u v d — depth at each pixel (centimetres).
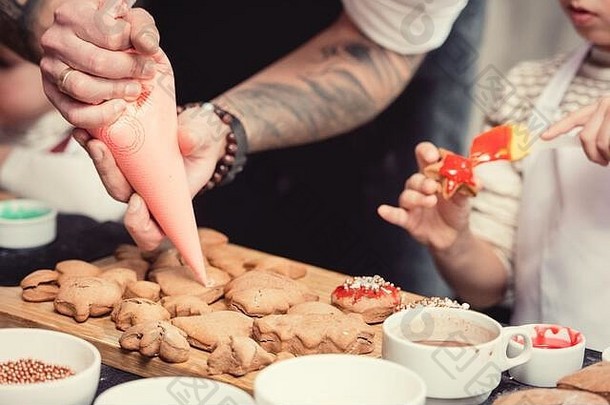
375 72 155
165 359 112
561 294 146
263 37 170
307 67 154
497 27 196
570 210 145
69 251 144
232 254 138
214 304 126
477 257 150
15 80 177
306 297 126
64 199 170
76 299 121
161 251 136
